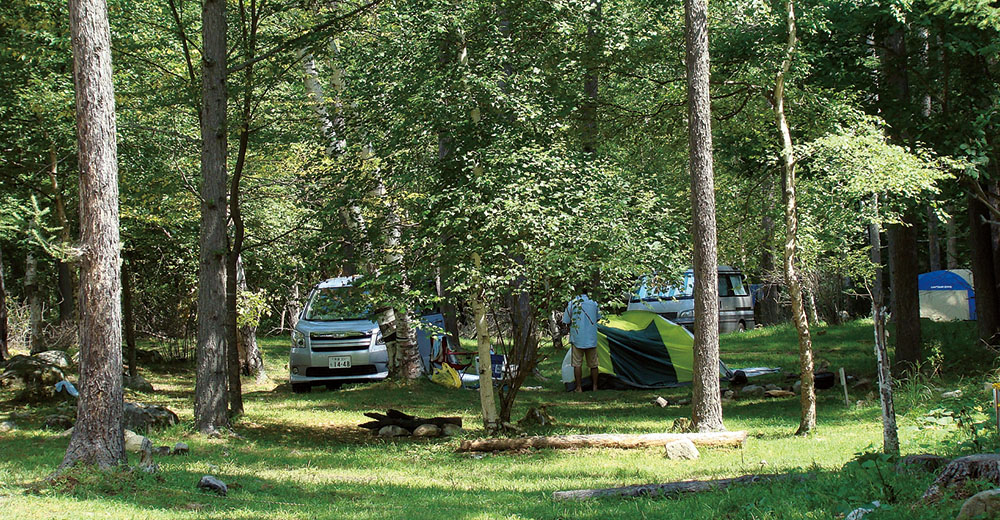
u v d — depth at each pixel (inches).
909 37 535.8
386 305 431.5
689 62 434.0
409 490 303.4
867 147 420.5
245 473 331.9
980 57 508.7
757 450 369.1
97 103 297.0
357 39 506.6
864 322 1001.5
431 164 442.6
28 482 272.5
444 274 430.0
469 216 409.7
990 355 582.2
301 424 492.1
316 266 462.6
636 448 391.5
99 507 238.1
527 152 414.0
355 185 452.4
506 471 351.3
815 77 529.0
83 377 292.8
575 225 407.8
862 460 245.6
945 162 468.1
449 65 427.8
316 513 250.1
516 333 467.2
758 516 219.1
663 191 511.5
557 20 443.8
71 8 295.3
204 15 458.9
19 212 503.8
